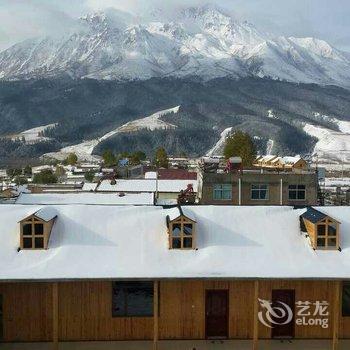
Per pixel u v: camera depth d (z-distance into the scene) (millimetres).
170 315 28359
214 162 70250
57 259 26875
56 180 135375
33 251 27469
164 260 27156
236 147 130875
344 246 28672
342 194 74812
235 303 28500
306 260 27516
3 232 28547
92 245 27984
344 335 28812
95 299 28172
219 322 28594
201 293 28391
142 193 63531
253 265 26891
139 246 28062
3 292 27891
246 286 28484
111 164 175000
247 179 65000
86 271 25875
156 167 150250
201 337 28453
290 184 65188
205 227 29344
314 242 28328
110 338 28312
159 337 28312
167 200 68875
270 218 30250
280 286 28516
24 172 180625
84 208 30391
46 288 28062
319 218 28250
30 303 27984
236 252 27891
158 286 28234
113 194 62094
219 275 25859
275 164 101125
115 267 26359
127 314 28391
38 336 28062
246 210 30703
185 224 28094
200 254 27719
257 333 26922
